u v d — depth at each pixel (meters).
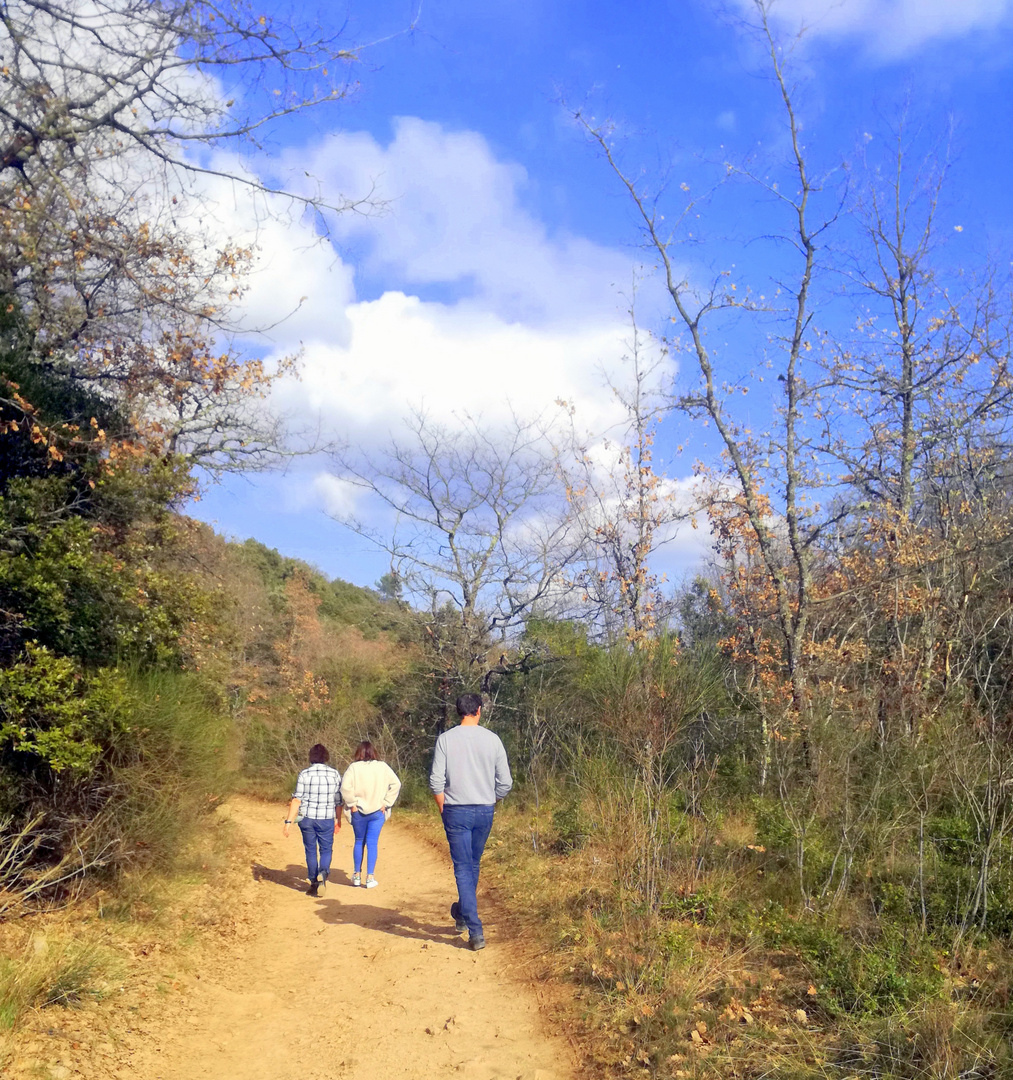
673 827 7.99
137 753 7.52
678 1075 4.49
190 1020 5.33
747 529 14.41
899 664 9.68
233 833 12.10
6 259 8.19
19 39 7.85
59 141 8.27
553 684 17.94
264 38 8.28
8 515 6.96
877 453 12.98
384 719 22.53
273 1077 4.63
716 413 12.05
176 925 7.25
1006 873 6.29
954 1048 4.36
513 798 14.22
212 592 10.41
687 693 8.23
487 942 7.43
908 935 5.79
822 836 7.52
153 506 8.64
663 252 12.11
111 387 9.73
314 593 43.97
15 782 6.79
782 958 6.01
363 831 10.12
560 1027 5.35
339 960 6.98
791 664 10.88
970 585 9.74
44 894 6.82
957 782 7.19
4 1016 4.45
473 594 20.86
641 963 5.85
